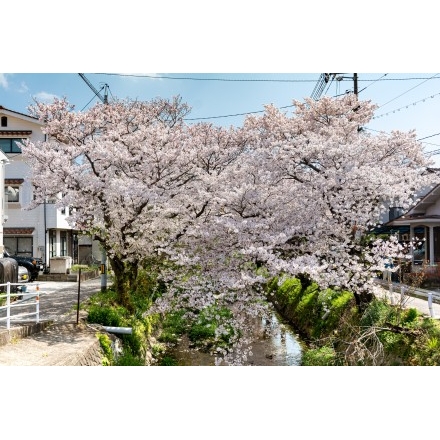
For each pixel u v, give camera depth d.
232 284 10.77
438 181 13.93
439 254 19.67
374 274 11.99
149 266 15.44
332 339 11.82
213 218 11.57
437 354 8.81
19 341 9.77
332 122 17.19
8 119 24.39
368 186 11.55
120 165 13.46
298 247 11.82
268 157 12.37
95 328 11.45
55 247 26.48
